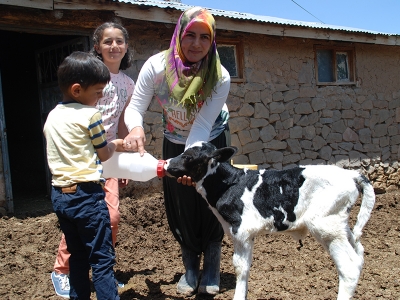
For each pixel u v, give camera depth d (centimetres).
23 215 671
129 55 420
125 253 532
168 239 592
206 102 355
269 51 895
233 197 339
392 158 1061
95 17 702
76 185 302
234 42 863
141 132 355
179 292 395
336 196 323
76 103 314
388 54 1052
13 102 1188
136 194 750
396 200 834
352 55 1005
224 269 473
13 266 473
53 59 804
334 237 324
